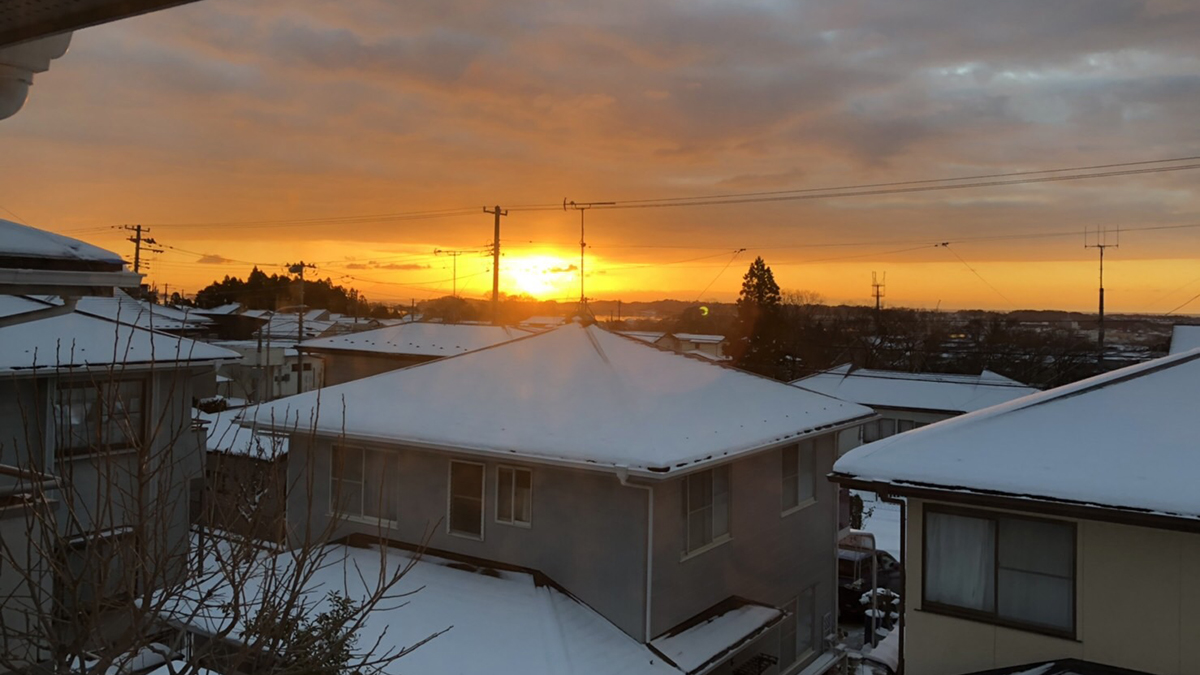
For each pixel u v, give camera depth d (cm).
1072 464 828
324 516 1355
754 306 6012
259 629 502
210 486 598
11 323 648
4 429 1364
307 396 1495
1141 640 784
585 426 1200
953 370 6231
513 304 6519
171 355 1562
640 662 1032
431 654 975
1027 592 841
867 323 6856
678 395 1380
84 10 390
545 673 941
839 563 1970
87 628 430
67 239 573
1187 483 763
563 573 1161
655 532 1102
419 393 1436
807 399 1619
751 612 1229
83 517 1364
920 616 891
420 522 1288
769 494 1406
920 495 857
